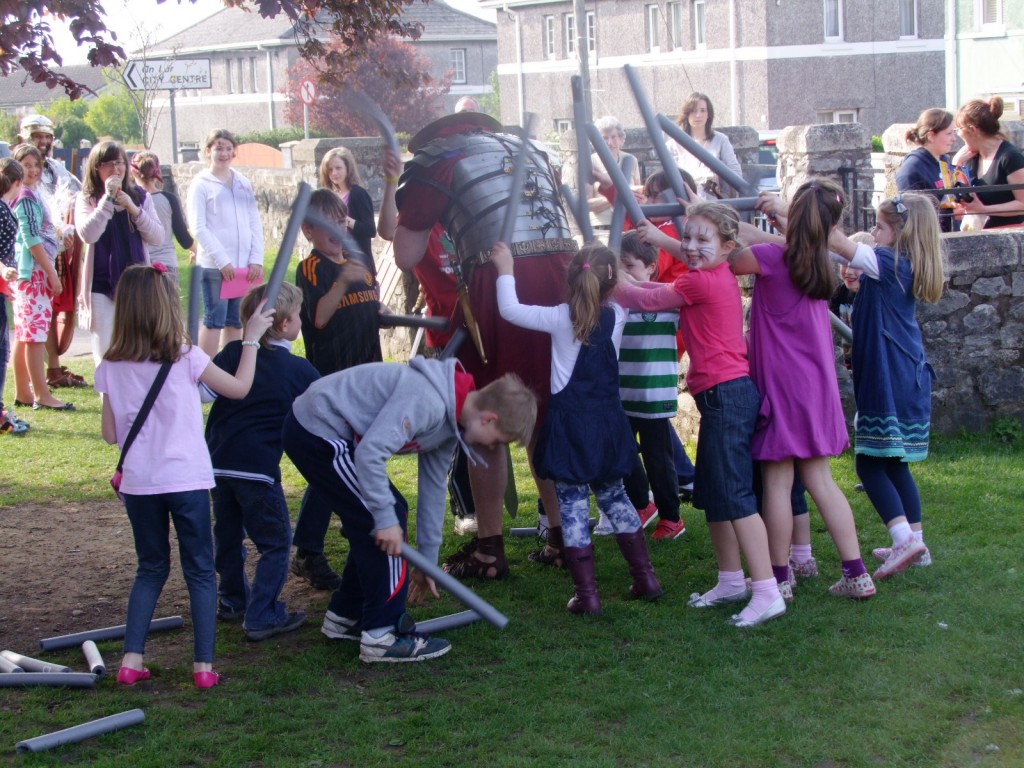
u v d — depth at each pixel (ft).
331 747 11.70
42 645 14.25
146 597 13.26
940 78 98.58
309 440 13.24
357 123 58.03
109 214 25.70
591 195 24.17
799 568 15.87
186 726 12.18
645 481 17.88
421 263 16.98
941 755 11.10
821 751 11.23
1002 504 18.38
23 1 15.83
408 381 12.97
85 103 122.21
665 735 11.62
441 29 134.82
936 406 22.27
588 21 107.14
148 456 12.92
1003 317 22.18
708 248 14.39
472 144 16.07
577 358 14.53
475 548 16.70
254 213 29.60
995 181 24.93
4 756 11.50
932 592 15.03
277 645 14.46
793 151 31.96
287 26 129.90
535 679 13.03
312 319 16.97
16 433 25.66
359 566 13.56
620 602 15.37
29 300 27.53
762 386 14.57
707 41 97.91
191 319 14.47
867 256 15.29
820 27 95.20
